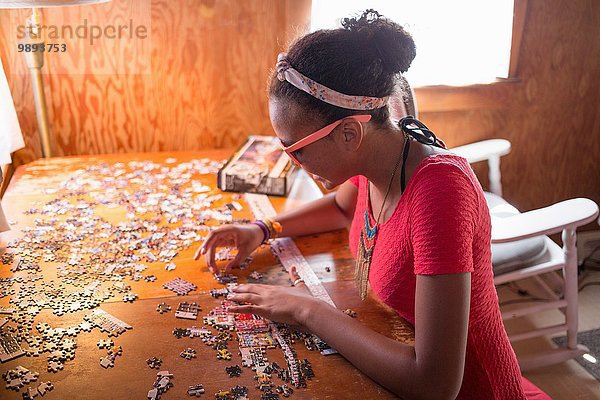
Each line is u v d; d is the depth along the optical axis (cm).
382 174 115
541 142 283
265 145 212
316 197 183
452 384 99
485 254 113
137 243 150
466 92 259
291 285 135
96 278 133
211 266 139
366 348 105
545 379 230
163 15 211
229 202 177
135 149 228
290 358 109
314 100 103
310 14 223
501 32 251
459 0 241
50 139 211
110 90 217
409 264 112
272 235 150
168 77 221
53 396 98
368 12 106
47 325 116
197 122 230
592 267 299
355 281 133
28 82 207
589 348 245
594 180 299
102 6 204
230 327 117
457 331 99
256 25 221
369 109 106
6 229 146
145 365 106
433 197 103
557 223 187
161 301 125
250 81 229
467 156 242
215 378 104
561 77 271
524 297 276
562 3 258
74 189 182
